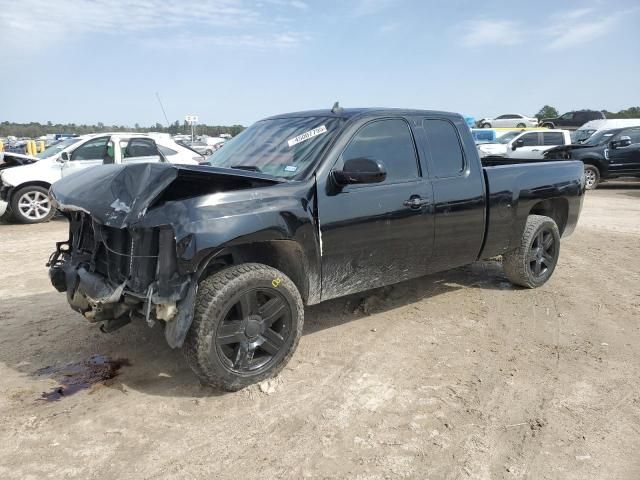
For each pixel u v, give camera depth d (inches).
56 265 167.3
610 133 660.7
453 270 266.7
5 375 153.1
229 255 151.3
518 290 235.8
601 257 303.1
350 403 138.9
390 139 175.2
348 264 162.2
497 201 204.2
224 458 116.1
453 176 189.3
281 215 141.1
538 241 231.0
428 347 174.9
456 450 119.7
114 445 120.3
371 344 176.7
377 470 112.7
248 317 139.8
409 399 141.5
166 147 459.2
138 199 128.4
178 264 125.7
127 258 134.0
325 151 157.9
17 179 412.8
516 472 112.8
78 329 187.5
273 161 165.8
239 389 143.6
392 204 168.6
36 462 113.9
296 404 137.9
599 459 117.3
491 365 162.2
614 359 167.0
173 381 150.1
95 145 434.9
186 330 129.1
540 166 226.5
